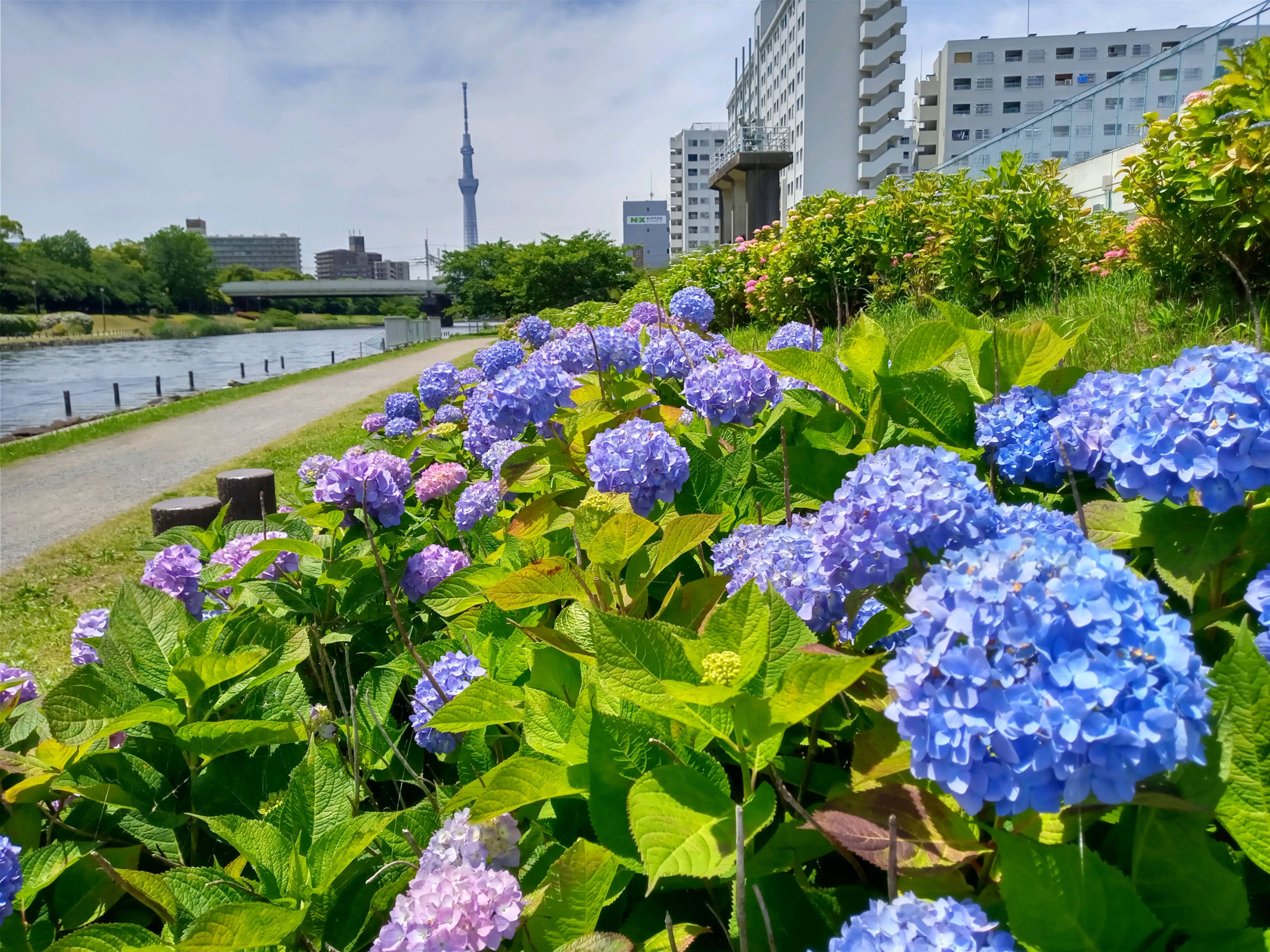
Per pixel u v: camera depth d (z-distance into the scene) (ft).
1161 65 47.42
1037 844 2.96
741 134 90.43
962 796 2.81
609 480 6.56
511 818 4.35
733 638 3.73
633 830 3.31
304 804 4.78
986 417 6.70
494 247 194.49
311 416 59.82
